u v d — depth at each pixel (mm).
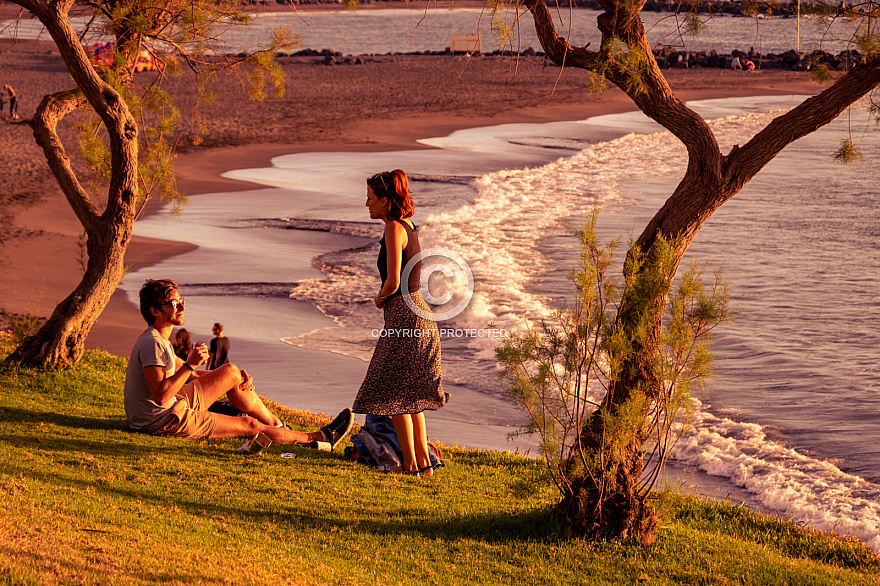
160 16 14898
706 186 8172
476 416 17688
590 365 7891
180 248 32531
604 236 34875
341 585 6086
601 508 7949
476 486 9781
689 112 8148
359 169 50719
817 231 37094
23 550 5453
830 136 66000
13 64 98188
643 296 7855
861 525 12875
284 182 46531
